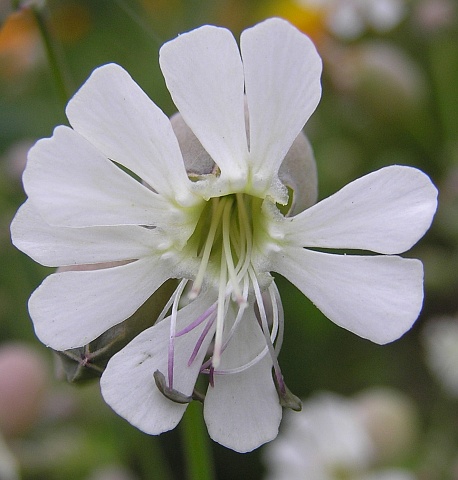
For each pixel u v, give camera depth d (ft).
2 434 0.38
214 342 0.25
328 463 0.40
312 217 0.25
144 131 0.24
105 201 0.24
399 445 0.40
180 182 0.25
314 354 0.46
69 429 0.40
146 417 0.24
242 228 0.25
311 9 0.46
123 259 0.25
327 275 0.25
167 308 0.25
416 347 0.49
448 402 0.46
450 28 0.50
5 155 0.47
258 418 0.25
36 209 0.24
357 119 0.48
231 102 0.24
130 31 0.48
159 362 0.25
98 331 0.24
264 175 0.25
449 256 0.46
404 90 0.46
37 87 0.50
